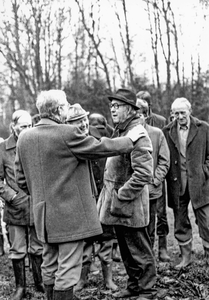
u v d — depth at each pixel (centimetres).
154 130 611
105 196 478
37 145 391
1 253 749
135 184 446
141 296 475
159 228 669
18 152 409
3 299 519
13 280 603
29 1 1783
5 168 533
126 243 476
